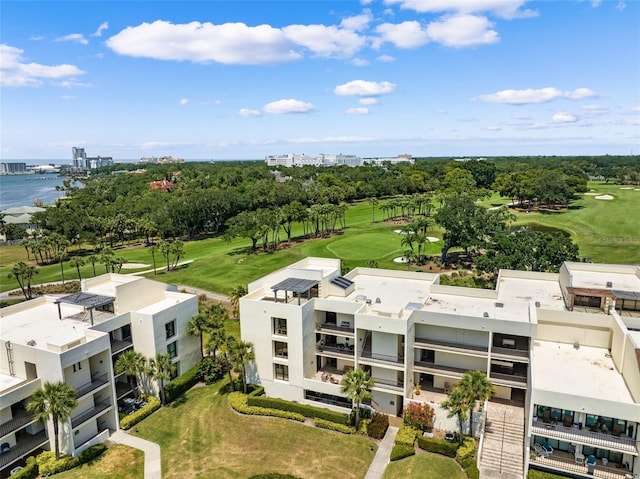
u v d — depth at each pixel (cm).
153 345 5178
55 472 4091
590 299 4900
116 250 14062
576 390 3716
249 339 5200
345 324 5206
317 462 4091
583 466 3597
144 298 5706
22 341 4625
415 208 17162
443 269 9938
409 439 4238
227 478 3928
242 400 5066
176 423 4816
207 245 14212
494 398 4706
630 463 3550
